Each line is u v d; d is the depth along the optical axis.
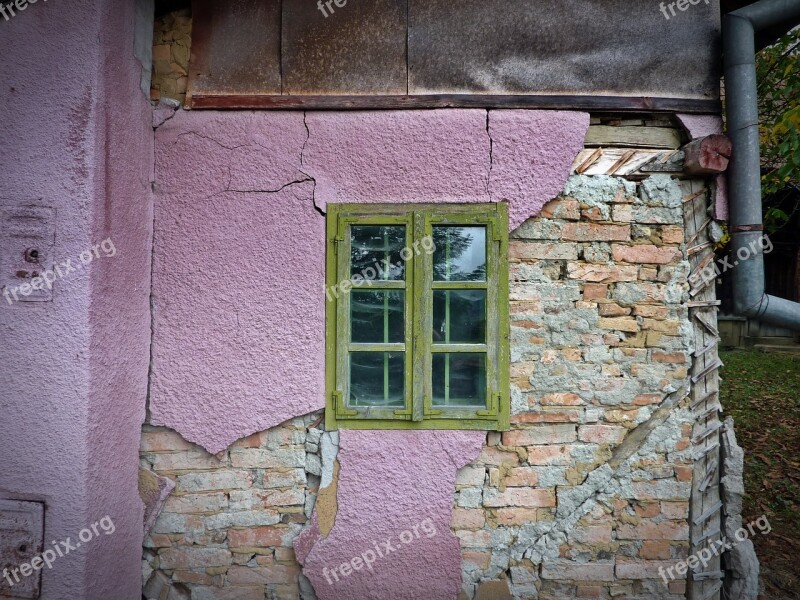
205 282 2.28
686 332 2.32
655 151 2.40
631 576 2.29
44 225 1.90
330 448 2.28
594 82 2.36
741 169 2.29
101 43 1.92
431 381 2.29
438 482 2.27
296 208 2.29
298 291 2.29
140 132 2.20
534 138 2.29
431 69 2.35
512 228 2.29
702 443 2.32
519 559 2.29
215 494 2.30
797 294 7.97
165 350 2.28
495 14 2.37
